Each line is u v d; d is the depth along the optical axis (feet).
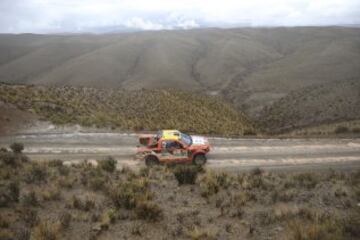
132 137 79.87
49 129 84.28
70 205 37.01
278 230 31.83
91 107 122.72
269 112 256.11
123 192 39.24
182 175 47.47
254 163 61.82
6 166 50.80
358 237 28.73
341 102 214.48
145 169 54.03
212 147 71.92
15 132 80.33
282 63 570.46
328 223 31.01
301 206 38.42
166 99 171.83
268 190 45.19
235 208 38.47
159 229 32.60
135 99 158.71
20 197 38.88
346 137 78.54
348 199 40.14
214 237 30.50
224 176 49.98
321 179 49.85
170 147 61.31
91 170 51.88
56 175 48.91
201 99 202.18
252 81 449.89
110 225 32.89
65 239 29.63
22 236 28.63
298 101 250.98
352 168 58.29
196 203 40.34
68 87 149.79
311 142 74.69
